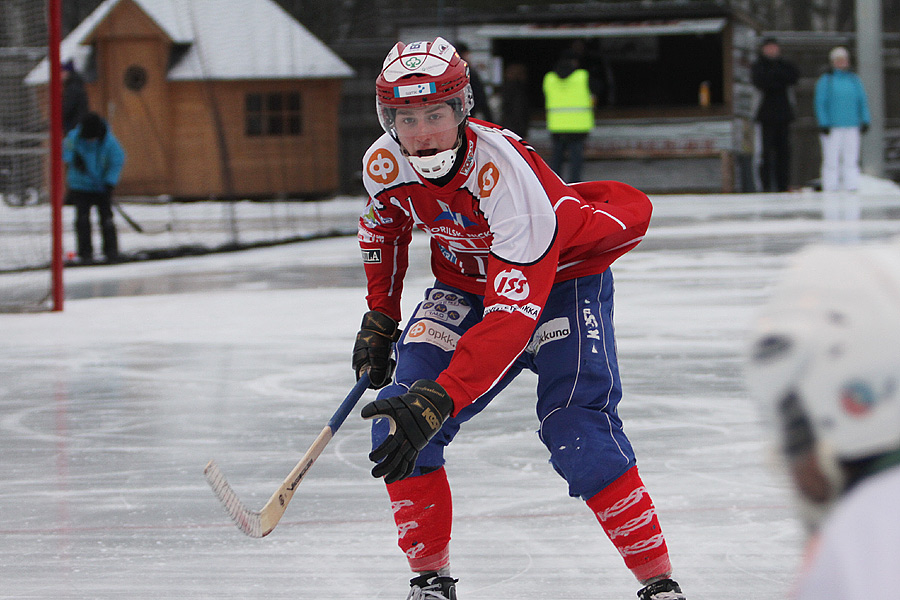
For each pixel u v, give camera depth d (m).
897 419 1.85
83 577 9.02
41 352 20.22
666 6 59.47
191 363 18.81
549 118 53.25
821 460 1.91
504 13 60.91
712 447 12.65
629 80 68.75
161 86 65.75
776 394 1.92
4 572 9.15
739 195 57.00
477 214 7.77
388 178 8.12
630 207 8.38
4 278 30.70
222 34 66.38
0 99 35.59
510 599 8.39
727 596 8.30
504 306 7.27
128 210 59.84
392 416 6.70
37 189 37.69
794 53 66.12
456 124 7.45
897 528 1.85
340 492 11.38
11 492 11.57
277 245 40.62
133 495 11.41
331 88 67.19
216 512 10.80
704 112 59.41
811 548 1.97
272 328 22.27
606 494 7.62
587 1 67.00
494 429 13.87
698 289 25.66
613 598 8.39
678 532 9.80
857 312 1.89
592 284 8.12
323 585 8.80
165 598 8.54
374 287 8.95
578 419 7.68
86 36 65.88
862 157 59.28
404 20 61.69
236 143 65.94
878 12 58.41
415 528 7.90
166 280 30.95
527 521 10.26
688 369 17.14
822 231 37.19
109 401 16.00
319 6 78.00
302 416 14.88
